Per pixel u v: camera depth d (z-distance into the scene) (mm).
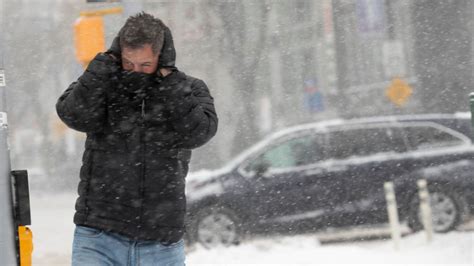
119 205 11719
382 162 35031
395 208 31453
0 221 11750
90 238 11719
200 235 34094
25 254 11977
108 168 11773
